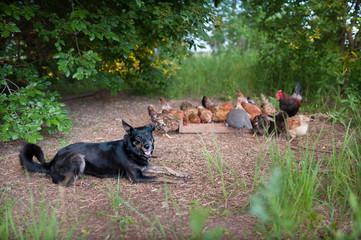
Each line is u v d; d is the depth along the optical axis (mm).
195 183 2010
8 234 1446
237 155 2480
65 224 1551
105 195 1855
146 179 1992
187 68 5902
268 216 1537
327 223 1515
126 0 2748
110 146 2057
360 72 3514
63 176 1949
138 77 4531
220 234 1380
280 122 2787
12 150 2553
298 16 3723
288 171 1717
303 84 4309
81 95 4641
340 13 3289
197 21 2791
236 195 1826
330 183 1856
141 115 3768
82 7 2721
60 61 2381
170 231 1482
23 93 2377
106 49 3482
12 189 1896
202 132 3082
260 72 4969
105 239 1411
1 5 2266
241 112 2883
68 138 2873
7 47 3738
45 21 3145
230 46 6707
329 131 2932
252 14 4594
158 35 3434
